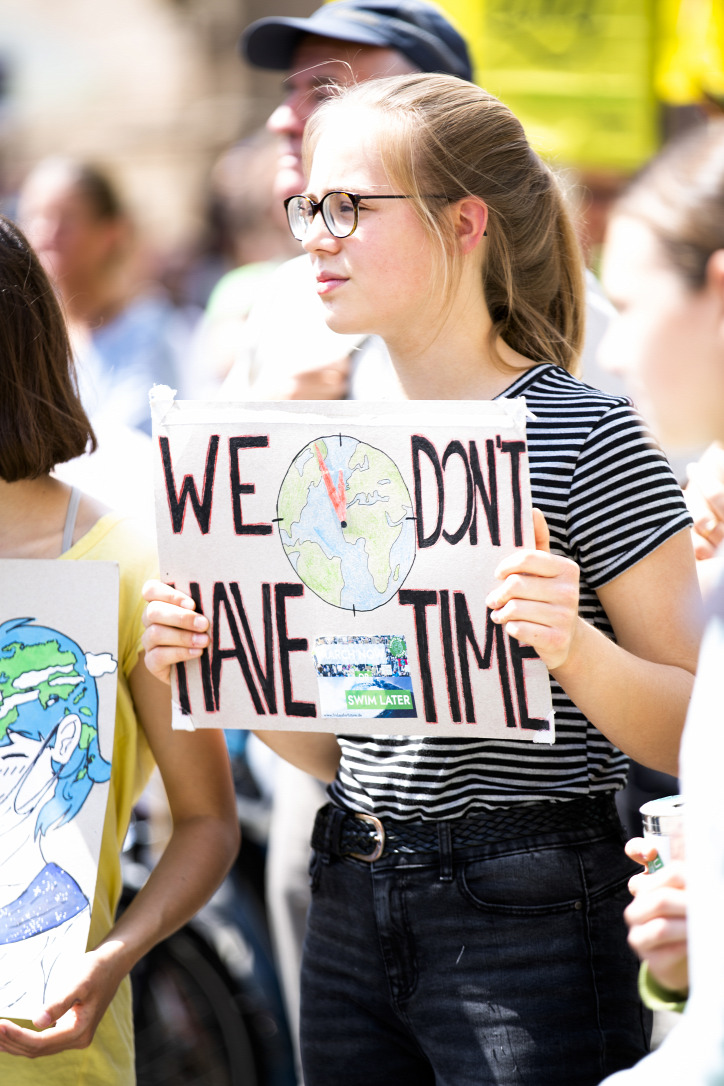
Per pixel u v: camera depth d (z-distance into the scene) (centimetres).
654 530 325
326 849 372
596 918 344
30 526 363
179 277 1447
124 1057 366
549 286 375
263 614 332
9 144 2169
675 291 240
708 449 388
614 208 262
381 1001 364
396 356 368
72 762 344
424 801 347
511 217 359
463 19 687
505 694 319
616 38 678
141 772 380
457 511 317
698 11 667
